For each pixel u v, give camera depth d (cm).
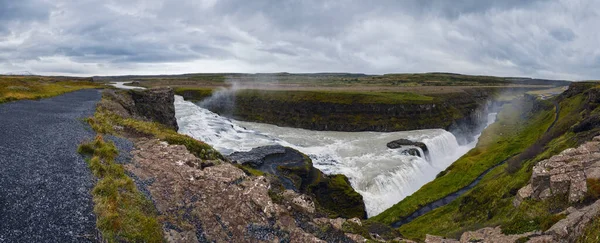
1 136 2284
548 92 16888
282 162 5475
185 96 14950
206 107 13800
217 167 2327
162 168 2200
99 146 2273
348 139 9188
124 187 1702
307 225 1883
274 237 1675
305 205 2077
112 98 5884
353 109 11688
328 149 7681
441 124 11406
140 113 6425
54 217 1281
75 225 1257
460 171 5981
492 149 7150
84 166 1883
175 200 1811
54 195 1457
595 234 1571
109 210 1370
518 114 12125
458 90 16462
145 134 3222
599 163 2619
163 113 6900
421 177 6525
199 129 7819
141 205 1603
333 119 11544
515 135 8138
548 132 6353
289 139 8888
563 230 1817
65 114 3644
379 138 9325
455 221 3600
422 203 4803
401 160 6706
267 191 2022
